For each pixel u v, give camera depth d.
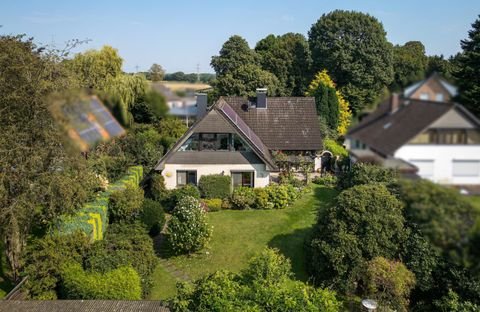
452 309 11.60
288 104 29.50
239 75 42.59
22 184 11.61
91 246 13.06
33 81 10.96
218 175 22.75
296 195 22.91
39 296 11.70
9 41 11.07
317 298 10.48
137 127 23.38
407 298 13.12
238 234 18.42
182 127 26.27
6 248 13.14
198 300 10.09
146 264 13.50
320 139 27.83
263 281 10.87
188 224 16.16
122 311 10.10
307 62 46.59
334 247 13.60
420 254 12.95
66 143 8.19
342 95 18.75
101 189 17.78
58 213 12.54
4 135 10.97
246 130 25.12
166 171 23.06
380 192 14.11
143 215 17.69
